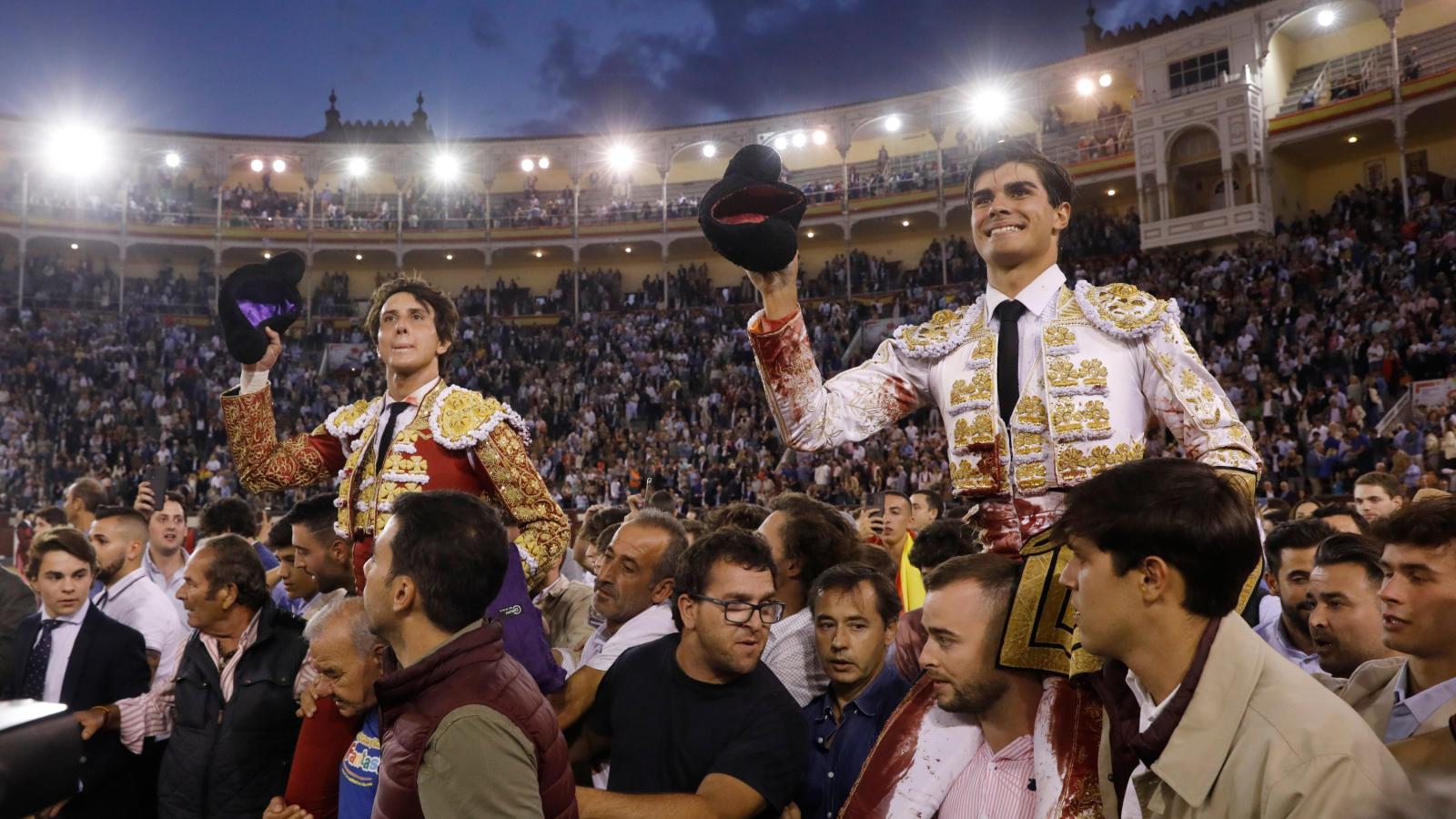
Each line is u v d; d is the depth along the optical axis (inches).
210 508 256.7
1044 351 84.6
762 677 111.6
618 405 1080.8
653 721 110.1
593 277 1390.3
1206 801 63.7
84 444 998.4
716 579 108.0
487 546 87.7
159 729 162.4
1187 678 65.9
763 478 789.2
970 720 90.7
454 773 78.5
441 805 78.1
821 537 135.5
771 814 106.0
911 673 98.5
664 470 867.4
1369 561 123.6
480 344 1247.5
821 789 114.4
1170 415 81.7
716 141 1362.0
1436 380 655.1
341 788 107.4
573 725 118.5
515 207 1448.1
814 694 124.7
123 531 195.6
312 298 1353.3
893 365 95.5
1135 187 1138.0
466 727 79.9
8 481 928.9
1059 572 79.3
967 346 90.6
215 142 1393.9
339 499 120.7
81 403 1068.5
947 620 83.7
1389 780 59.1
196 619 147.4
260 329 122.8
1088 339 84.1
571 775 88.0
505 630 105.8
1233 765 63.2
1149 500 66.1
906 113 1273.4
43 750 88.9
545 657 109.8
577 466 941.2
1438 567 91.0
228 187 1461.6
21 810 86.4
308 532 160.2
